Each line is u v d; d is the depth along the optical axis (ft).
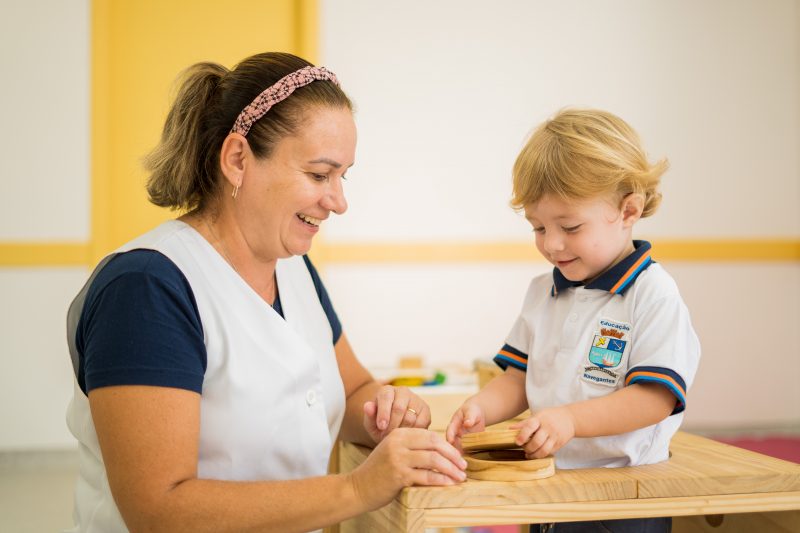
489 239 14.26
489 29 14.23
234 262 3.71
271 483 3.13
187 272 3.45
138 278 3.27
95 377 3.14
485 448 3.49
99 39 13.04
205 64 3.79
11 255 12.90
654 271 3.76
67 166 13.03
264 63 3.64
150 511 3.04
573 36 14.39
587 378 3.74
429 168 14.12
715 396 14.70
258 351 3.48
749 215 14.74
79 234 13.07
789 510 3.32
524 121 14.33
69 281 13.05
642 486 3.14
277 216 3.56
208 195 3.77
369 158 13.98
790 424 14.88
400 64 14.03
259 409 3.45
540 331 4.07
